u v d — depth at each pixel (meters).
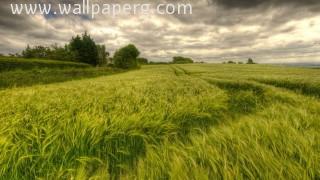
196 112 4.34
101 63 85.69
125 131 2.91
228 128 3.03
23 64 36.94
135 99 4.87
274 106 4.80
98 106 3.96
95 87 8.45
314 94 9.89
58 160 2.37
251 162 2.03
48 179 2.12
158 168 2.11
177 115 4.02
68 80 28.31
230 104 6.98
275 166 1.98
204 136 2.72
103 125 2.86
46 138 2.40
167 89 7.49
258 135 2.68
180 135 3.54
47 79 24.31
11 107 3.99
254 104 7.11
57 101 4.43
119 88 7.75
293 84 12.42
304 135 2.66
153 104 4.43
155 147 2.60
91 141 2.57
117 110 3.66
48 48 83.06
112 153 2.70
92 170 2.37
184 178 1.91
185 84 10.51
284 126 2.94
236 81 13.93
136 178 2.05
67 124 2.87
